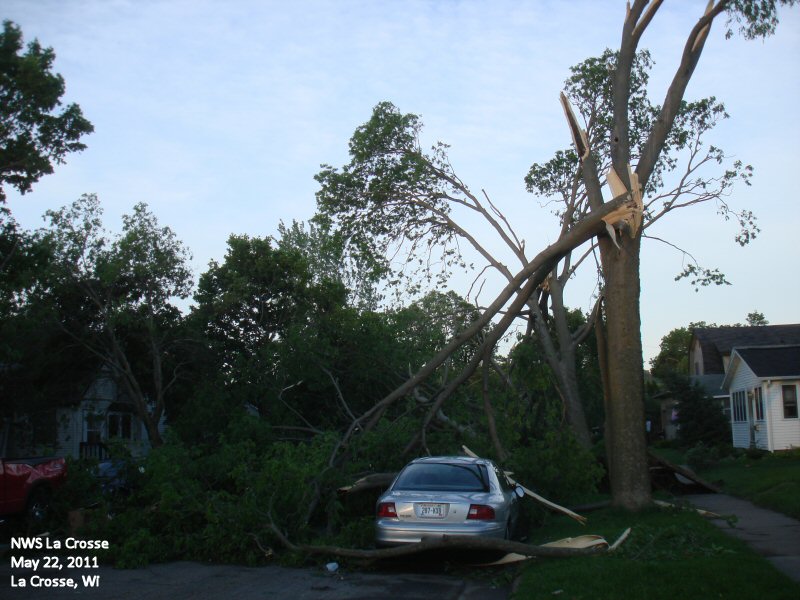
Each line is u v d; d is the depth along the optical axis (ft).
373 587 27.53
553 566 28.19
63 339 93.81
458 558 31.71
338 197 73.20
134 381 91.71
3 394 88.02
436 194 73.36
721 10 44.52
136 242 90.22
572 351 69.82
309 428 57.52
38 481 42.22
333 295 86.84
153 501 38.06
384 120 72.33
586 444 66.54
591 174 46.88
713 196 71.56
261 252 90.48
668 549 30.27
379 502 31.14
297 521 34.12
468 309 68.18
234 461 39.86
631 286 43.04
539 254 47.50
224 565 32.19
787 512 42.78
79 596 26.12
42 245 70.33
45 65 56.90
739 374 106.01
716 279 69.67
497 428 50.88
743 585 23.81
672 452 113.09
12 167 55.42
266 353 59.57
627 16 45.65
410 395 58.44
